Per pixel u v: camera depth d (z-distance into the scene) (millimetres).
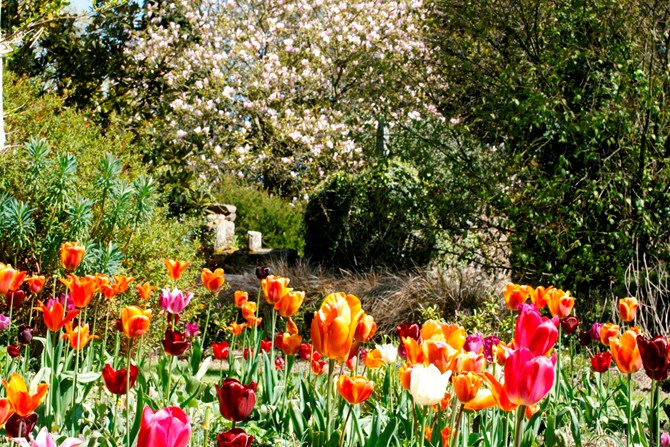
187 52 15680
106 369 2301
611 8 7680
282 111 16875
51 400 2502
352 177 9641
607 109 7418
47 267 5184
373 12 17250
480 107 8391
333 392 2750
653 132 7547
